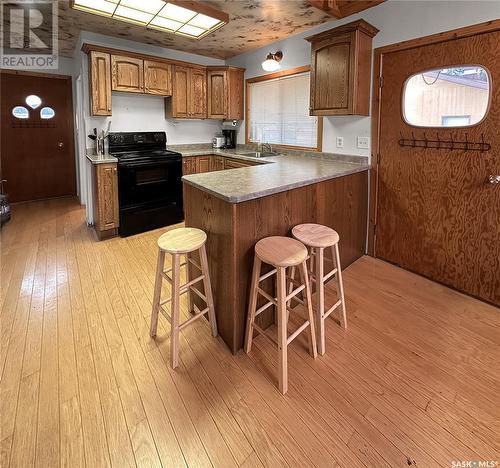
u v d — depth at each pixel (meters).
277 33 3.69
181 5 2.55
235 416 1.50
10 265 3.05
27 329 2.11
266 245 1.83
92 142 4.11
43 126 5.41
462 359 1.85
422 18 2.54
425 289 2.65
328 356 1.89
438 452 1.32
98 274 2.90
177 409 1.53
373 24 2.88
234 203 1.75
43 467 1.26
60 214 4.77
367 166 3.04
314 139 3.80
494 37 2.18
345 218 2.89
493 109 2.24
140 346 1.97
